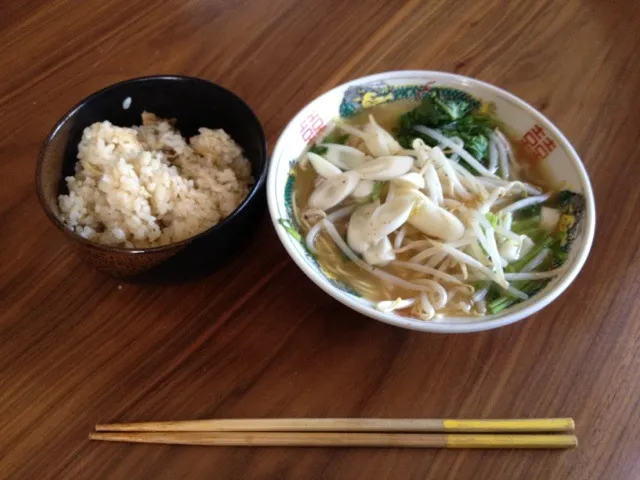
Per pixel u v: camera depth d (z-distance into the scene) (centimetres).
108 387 31
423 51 45
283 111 41
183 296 34
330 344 32
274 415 30
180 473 29
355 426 30
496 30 46
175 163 36
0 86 42
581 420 30
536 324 33
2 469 29
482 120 38
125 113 36
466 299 33
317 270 31
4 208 36
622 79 44
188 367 32
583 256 31
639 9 48
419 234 35
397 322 29
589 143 40
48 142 32
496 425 30
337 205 36
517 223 35
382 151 37
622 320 33
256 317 33
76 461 29
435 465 29
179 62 44
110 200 32
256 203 32
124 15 46
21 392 30
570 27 46
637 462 29
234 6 46
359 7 47
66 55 44
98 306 33
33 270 34
